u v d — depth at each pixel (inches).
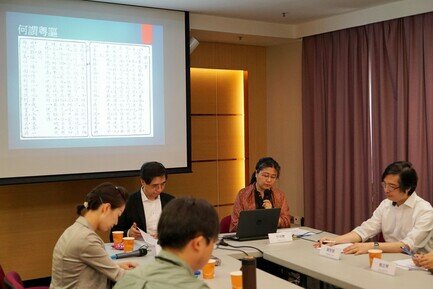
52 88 171.0
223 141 231.6
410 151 177.6
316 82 214.8
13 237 180.1
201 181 225.3
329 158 210.7
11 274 93.9
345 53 201.9
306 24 216.1
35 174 168.4
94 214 96.3
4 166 163.3
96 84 178.9
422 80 174.7
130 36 184.2
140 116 187.3
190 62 211.6
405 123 180.9
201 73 224.4
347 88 202.1
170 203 58.5
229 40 223.6
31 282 183.9
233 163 235.1
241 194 149.9
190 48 197.0
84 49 176.1
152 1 177.9
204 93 225.3
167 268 55.7
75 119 175.2
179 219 56.1
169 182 216.7
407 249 114.2
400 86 181.3
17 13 164.4
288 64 232.5
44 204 185.3
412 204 121.4
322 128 214.4
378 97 190.9
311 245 124.3
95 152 179.0
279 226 147.7
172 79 193.0
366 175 197.3
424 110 175.3
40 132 169.2
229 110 233.8
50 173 171.0
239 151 237.3
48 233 186.4
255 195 148.5
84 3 175.3
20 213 181.0
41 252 185.2
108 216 96.7
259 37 216.7
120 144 183.6
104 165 180.9
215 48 227.0
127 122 184.9
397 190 120.1
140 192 142.9
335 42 205.9
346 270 100.7
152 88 189.2
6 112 163.3
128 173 185.0
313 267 103.1
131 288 55.2
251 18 206.7
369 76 194.5
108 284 96.5
